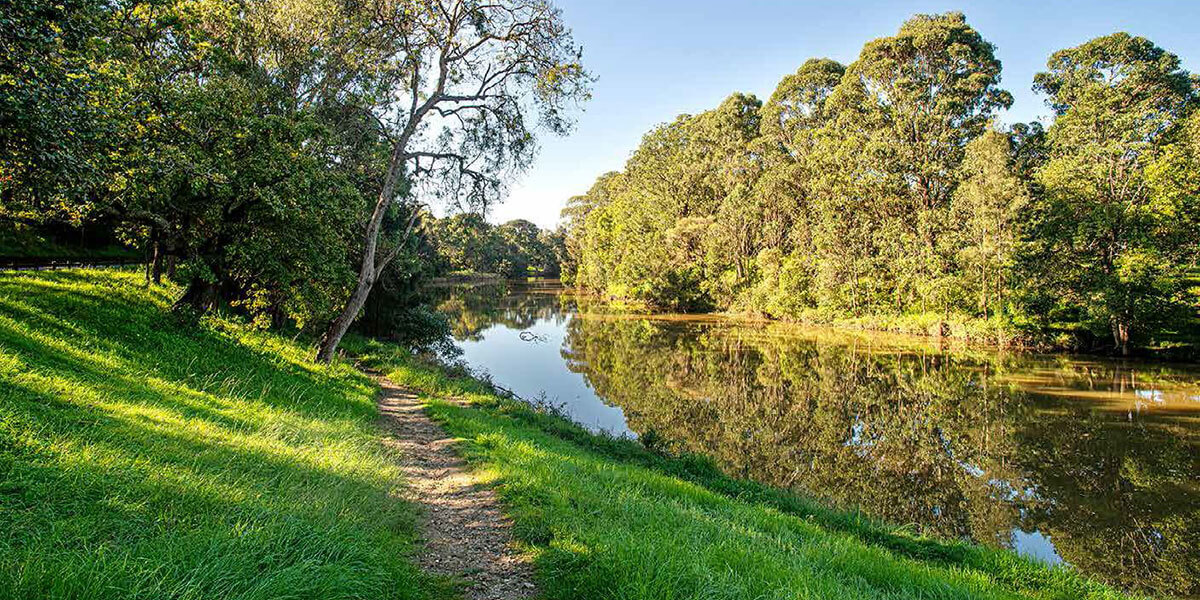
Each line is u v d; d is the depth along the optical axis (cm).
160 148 1029
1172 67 3728
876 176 4322
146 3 964
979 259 3506
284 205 1202
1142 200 3042
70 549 339
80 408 623
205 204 1230
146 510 418
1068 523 1133
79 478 438
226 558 358
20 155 695
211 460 584
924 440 1694
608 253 7244
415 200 1917
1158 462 1467
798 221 5053
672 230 5894
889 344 3594
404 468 860
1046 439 1673
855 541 836
